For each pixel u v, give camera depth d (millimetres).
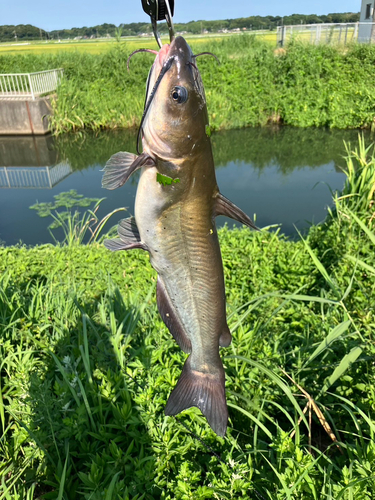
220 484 556
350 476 553
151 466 584
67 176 3039
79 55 4895
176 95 406
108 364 773
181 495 552
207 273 472
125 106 4215
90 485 572
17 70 4969
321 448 708
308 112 4070
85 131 4211
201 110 422
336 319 942
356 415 736
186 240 458
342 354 843
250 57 4281
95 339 840
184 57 411
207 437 646
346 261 1123
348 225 1254
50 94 4297
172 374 728
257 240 1428
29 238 1968
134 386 717
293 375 755
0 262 1354
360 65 3984
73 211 2287
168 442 616
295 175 2830
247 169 3018
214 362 512
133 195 2523
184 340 507
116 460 601
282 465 603
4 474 618
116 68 4434
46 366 784
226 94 4195
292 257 1266
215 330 496
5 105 3980
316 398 713
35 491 631
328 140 3656
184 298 484
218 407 505
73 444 652
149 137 427
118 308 942
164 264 469
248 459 601
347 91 3984
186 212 445
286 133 3932
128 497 537
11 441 684
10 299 984
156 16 400
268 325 956
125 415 650
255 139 3789
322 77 4129
